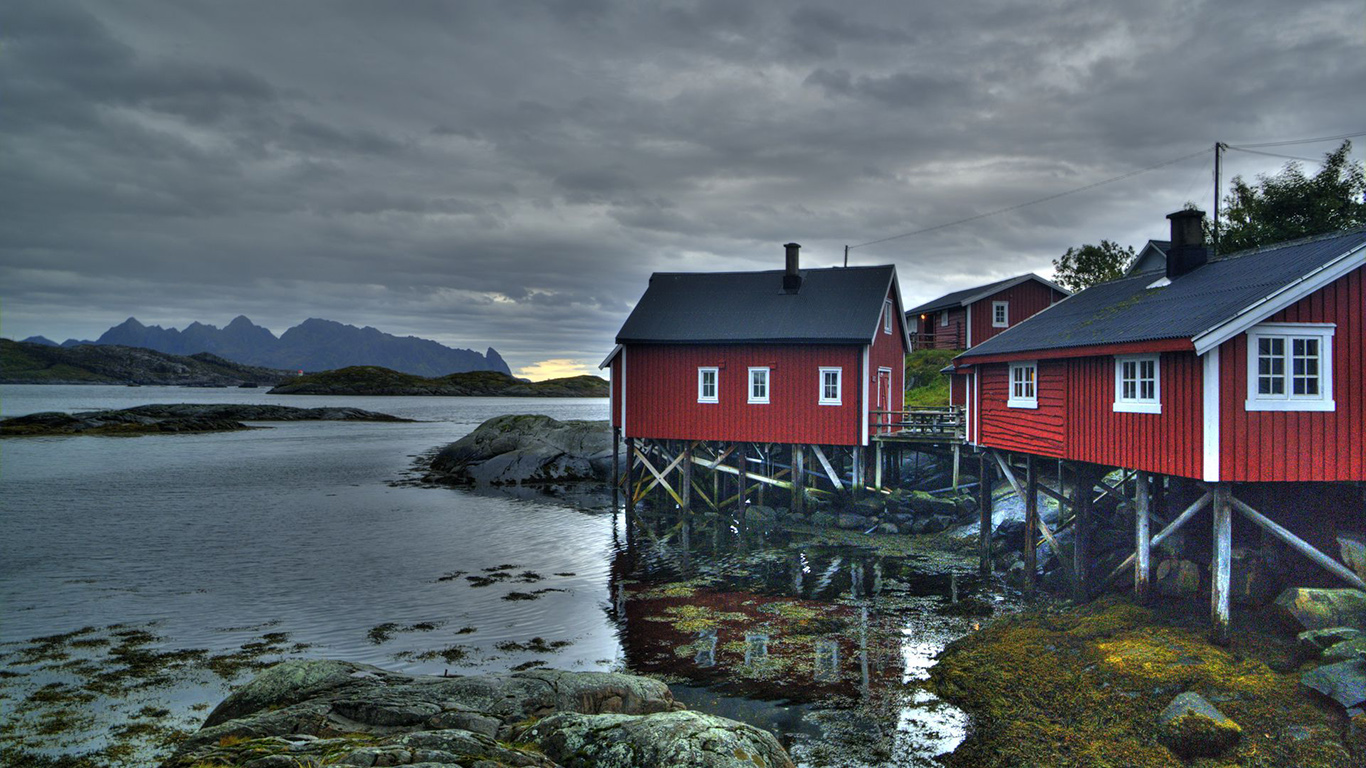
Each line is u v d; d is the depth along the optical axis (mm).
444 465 47312
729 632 16656
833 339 28812
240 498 35625
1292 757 9742
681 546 25859
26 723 11898
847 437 29062
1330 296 13109
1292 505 14891
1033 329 20906
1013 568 20656
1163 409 14320
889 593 19500
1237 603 13906
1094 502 19328
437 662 14875
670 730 7562
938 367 48125
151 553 24125
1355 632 11594
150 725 11875
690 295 33688
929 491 30000
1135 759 10289
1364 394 13297
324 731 8367
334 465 50406
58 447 58188
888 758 10844
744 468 30625
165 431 75500
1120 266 47125
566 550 25266
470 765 7086
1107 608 15508
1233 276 15695
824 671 14250
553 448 44219
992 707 12258
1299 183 32031
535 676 10258
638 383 32375
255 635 16328
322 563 23125
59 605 18344
